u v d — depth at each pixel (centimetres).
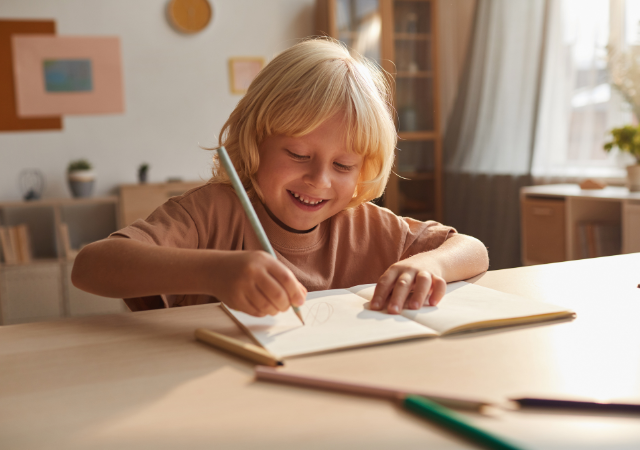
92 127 361
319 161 85
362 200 100
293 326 54
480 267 81
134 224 79
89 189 342
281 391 39
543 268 85
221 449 31
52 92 353
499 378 41
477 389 39
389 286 64
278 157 86
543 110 309
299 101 83
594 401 35
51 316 324
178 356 47
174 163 376
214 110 381
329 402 37
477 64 360
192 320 59
